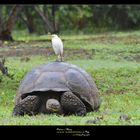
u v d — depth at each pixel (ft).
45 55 185.37
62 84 86.58
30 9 335.26
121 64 162.81
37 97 86.58
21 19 362.53
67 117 85.05
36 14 347.97
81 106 86.94
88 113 89.10
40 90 85.66
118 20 353.31
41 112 87.51
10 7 326.24
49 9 341.62
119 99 114.01
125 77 142.82
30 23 346.95
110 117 86.17
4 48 206.49
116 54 184.85
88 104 88.89
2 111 98.68
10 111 98.58
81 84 88.28
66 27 364.17
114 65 161.07
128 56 180.04
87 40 241.35
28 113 87.51
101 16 356.38
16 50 199.72
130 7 344.08
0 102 113.19
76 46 211.00
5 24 241.14
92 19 360.69
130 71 149.59
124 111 94.63
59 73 87.92
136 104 106.32
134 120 83.61
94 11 354.13
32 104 86.63
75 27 364.17
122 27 353.10
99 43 221.66
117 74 146.41
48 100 86.17
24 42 234.17
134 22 346.54
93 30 353.10
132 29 349.00
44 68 89.30
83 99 87.86
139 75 144.77
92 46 209.15
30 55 185.88
